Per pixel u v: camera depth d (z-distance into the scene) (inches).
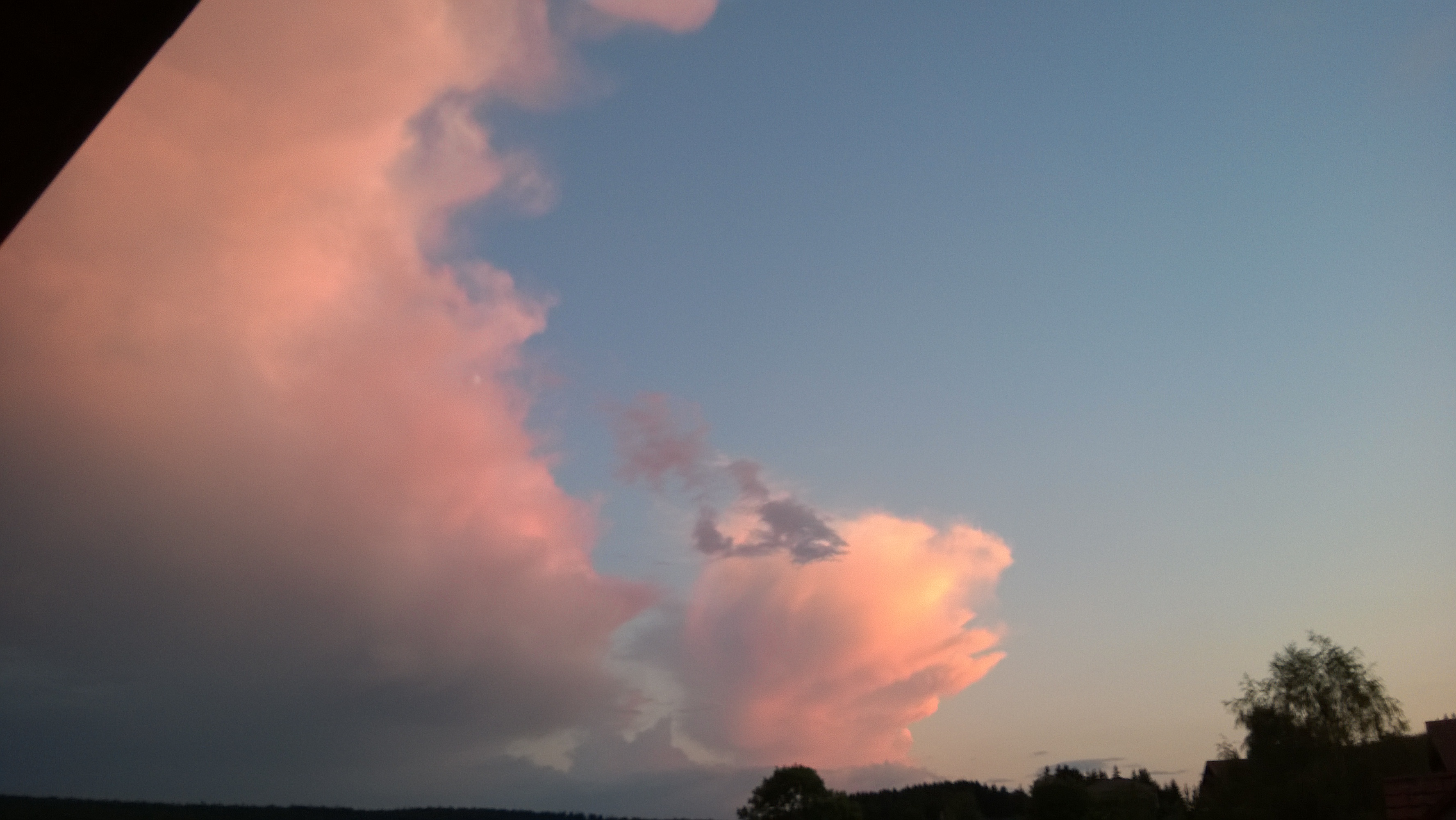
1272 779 2044.8
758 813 4045.3
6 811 3683.6
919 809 5113.2
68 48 262.7
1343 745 2031.3
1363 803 1946.4
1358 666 2137.1
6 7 251.0
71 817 3720.5
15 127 276.4
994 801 5226.4
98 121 287.6
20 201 298.4
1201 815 2215.8
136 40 269.3
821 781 4109.3
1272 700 2151.8
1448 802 1068.5
